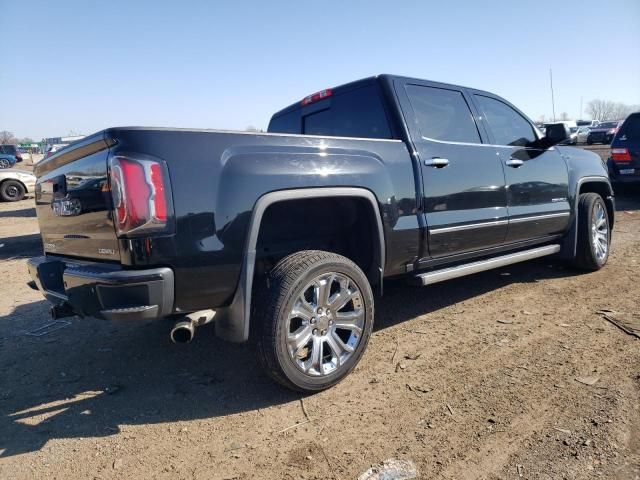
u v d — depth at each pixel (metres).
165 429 2.61
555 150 5.08
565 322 3.90
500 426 2.46
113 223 2.44
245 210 2.63
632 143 9.89
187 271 2.48
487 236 4.14
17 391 3.13
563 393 2.75
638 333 3.57
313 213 3.41
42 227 3.40
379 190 3.25
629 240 7.10
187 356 3.60
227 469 2.24
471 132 4.20
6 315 4.74
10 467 2.32
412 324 4.04
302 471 2.20
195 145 2.51
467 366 3.18
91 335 4.12
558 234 5.10
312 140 2.99
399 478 2.11
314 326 2.88
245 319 2.68
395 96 3.73
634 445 2.24
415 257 3.59
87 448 2.46
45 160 3.21
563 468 2.11
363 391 2.92
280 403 2.84
